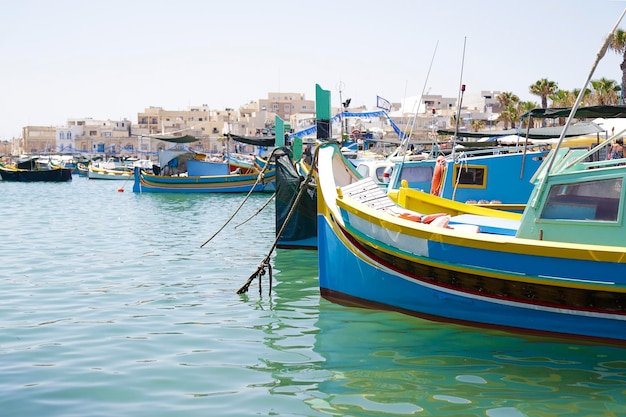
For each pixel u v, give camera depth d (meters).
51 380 9.16
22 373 9.44
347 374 9.36
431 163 24.78
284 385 8.95
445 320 11.45
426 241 11.05
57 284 15.67
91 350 10.48
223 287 15.19
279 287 15.11
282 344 10.72
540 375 9.30
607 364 9.74
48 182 83.38
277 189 20.44
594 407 8.23
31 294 14.56
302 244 20.53
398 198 16.47
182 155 59.62
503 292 10.58
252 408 8.20
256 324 11.93
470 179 23.62
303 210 20.22
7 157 128.50
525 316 10.59
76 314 12.77
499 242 10.34
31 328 11.77
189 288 15.11
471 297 10.93
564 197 10.63
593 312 10.01
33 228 28.67
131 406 8.27
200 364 9.80
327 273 13.09
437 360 9.92
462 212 16.25
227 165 56.59
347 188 14.12
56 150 175.25
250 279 14.38
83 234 26.16
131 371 9.50
